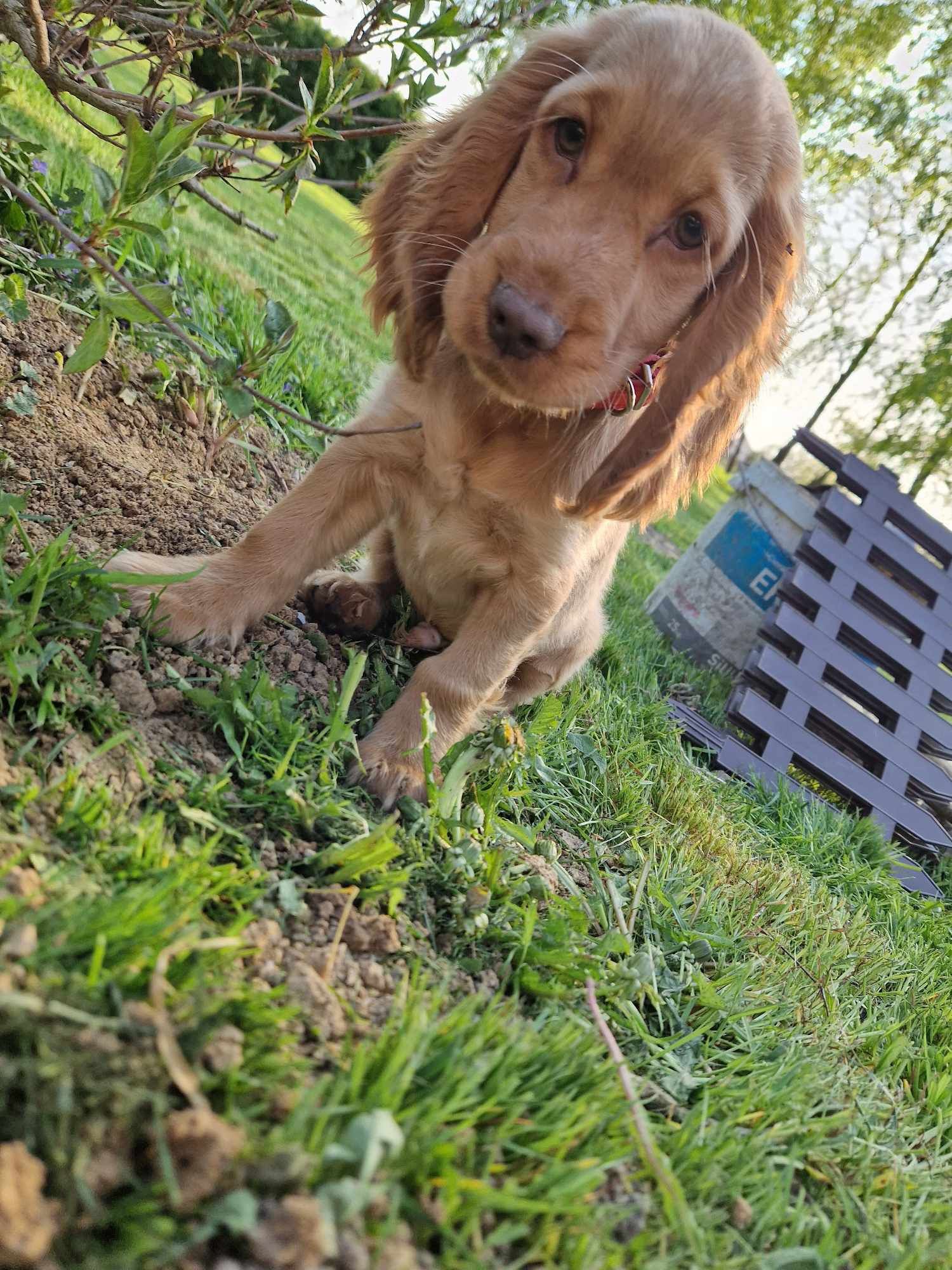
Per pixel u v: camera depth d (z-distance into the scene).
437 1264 0.21
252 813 0.33
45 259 0.38
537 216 0.35
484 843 0.40
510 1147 0.25
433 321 0.41
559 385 0.34
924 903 0.72
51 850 0.25
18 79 0.94
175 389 0.57
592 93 0.35
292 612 0.47
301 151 0.39
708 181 0.36
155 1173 0.19
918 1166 0.37
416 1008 0.27
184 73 0.45
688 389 0.40
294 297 1.11
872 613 1.02
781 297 0.41
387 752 0.40
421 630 0.49
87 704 0.31
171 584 0.37
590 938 0.39
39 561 0.33
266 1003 0.24
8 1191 0.17
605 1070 0.29
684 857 0.52
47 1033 0.19
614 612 0.96
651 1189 0.27
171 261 0.71
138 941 0.23
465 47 0.41
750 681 0.93
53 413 0.48
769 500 1.00
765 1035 0.39
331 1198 0.20
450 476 0.42
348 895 0.31
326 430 0.31
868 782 0.86
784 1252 0.27
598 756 0.54
